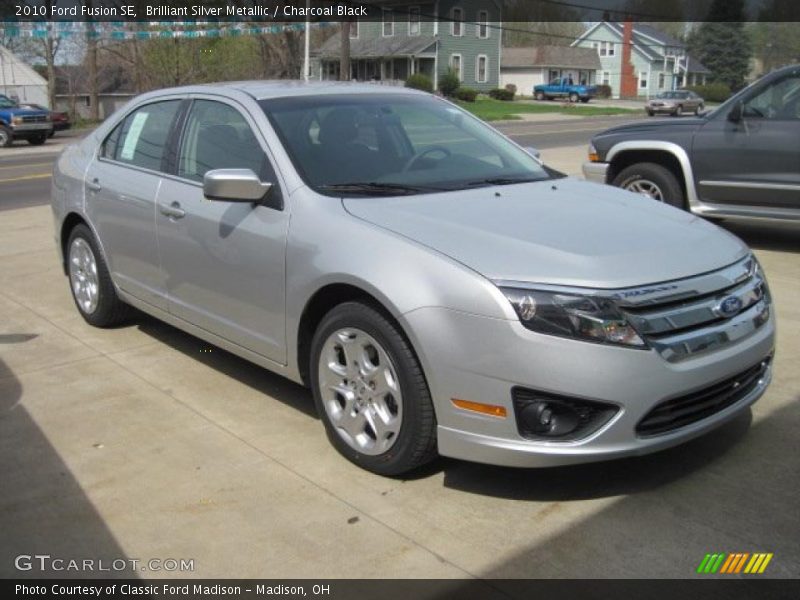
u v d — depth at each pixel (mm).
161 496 3586
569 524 3316
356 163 4297
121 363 5203
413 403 3447
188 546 3227
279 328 4086
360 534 3277
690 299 3383
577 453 3209
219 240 4359
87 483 3711
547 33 92312
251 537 3273
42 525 3387
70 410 4496
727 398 3590
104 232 5473
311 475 3744
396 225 3664
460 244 3463
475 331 3242
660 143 8234
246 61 42938
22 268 7852
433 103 5172
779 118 7508
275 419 4340
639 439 3273
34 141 29125
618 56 86438
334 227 3779
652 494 3523
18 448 4059
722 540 3189
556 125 36500
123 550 3209
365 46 61875
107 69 48219
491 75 65938
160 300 5008
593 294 3197
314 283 3781
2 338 5734
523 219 3754
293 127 4367
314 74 62438
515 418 3234
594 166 8820
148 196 4941
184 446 4047
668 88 87312
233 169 4078
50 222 10578
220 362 5199
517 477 3684
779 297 6371
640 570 3021
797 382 4688
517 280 3246
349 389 3770
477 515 3393
